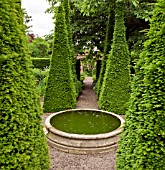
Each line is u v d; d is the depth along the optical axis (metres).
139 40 7.17
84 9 6.93
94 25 9.17
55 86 6.00
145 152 1.75
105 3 7.12
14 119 1.66
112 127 4.01
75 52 9.46
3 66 1.63
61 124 4.16
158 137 1.75
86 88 11.70
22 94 1.77
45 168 2.31
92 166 3.02
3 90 1.62
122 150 2.24
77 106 7.06
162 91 1.76
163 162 1.74
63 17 5.93
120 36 5.83
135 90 2.08
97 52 10.43
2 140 1.62
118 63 5.86
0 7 1.63
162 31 1.78
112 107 5.88
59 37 5.94
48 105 6.00
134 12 6.80
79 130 3.79
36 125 2.08
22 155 1.72
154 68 1.79
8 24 1.68
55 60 5.99
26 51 1.97
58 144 3.56
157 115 1.76
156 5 1.89
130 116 2.13
